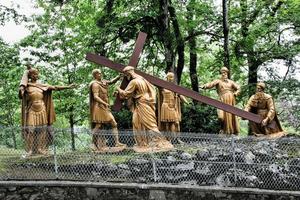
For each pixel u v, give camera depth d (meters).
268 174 14.45
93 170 14.48
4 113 29.38
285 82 22.95
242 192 13.91
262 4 23.36
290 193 13.95
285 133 16.44
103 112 15.80
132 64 16.11
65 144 14.98
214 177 14.36
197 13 23.94
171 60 21.55
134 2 22.42
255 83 23.05
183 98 17.02
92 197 13.78
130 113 18.08
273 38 24.20
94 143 15.30
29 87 15.69
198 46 25.62
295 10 22.88
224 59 21.78
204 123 18.22
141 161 14.56
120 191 13.84
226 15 21.36
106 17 21.94
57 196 13.78
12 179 14.12
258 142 15.26
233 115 16.86
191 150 15.02
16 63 24.14
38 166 14.65
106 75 23.30
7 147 15.22
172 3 23.92
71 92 25.45
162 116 16.25
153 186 13.85
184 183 14.20
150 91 15.74
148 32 22.48
